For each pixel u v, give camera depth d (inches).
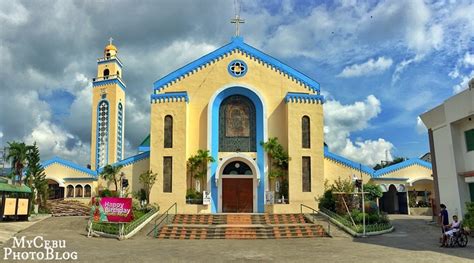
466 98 981.2
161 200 1299.2
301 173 1316.4
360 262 604.4
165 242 890.1
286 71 1423.5
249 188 1376.7
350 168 1451.8
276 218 1194.0
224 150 1398.9
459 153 1052.5
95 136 2495.1
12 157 1528.1
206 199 1293.1
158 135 1341.0
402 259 624.4
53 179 1978.3
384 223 1077.8
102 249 761.0
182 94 1359.5
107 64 2596.0
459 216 1029.8
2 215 1185.4
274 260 634.8
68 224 1144.2
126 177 1477.6
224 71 1427.2
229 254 701.9
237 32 1461.6
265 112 1392.7
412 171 1619.1
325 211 1212.5
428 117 1160.2
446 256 648.4
